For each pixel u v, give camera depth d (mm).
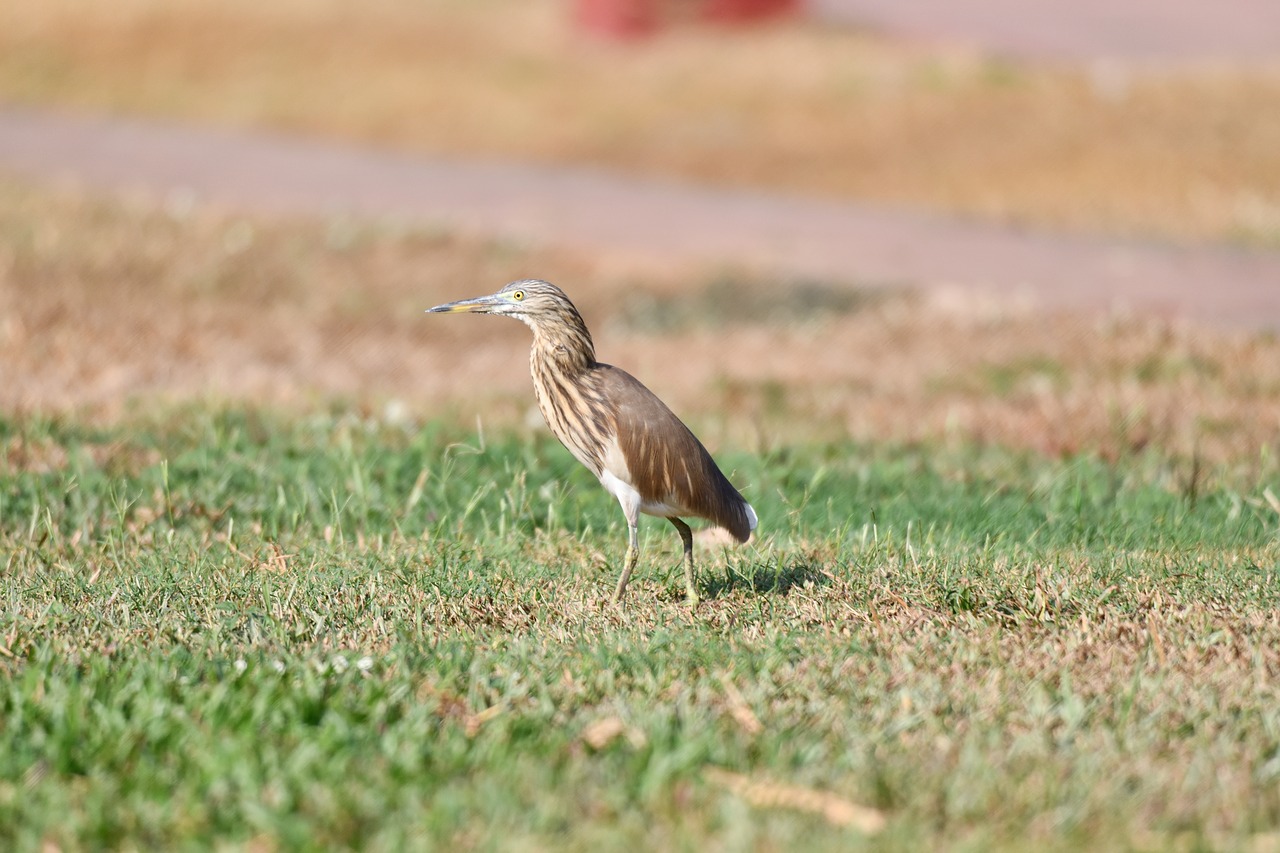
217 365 18547
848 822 5965
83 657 7938
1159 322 20094
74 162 35406
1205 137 35406
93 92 43562
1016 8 54062
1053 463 13984
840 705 7199
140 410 15312
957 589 9234
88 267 24250
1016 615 8750
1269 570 9711
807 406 16875
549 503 11844
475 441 13977
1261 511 11711
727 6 48625
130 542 11086
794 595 9258
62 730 6684
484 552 10594
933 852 5730
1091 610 8836
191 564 10242
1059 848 5758
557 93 42969
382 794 6168
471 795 6090
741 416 16500
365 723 6934
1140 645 8172
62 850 5844
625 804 6066
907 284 24984
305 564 10258
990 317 21672
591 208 32375
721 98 41688
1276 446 14227
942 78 41875
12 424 14234
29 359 17859
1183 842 5816
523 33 48531
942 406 16609
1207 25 52438
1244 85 39812
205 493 12195
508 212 31750
